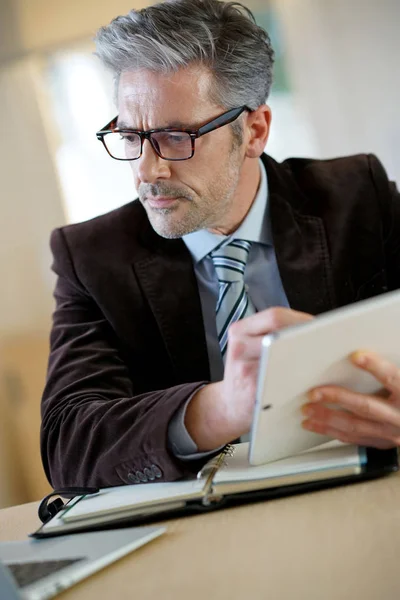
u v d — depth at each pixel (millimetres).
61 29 3307
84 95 3346
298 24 3570
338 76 3594
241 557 829
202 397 1119
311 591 724
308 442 1077
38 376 3303
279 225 1586
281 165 1695
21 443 3242
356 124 3619
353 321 907
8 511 1215
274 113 3621
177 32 1330
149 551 887
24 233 3330
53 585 784
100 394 1392
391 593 697
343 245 1616
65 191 3381
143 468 1126
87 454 1200
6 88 3312
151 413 1134
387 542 801
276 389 926
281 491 998
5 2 3289
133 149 1378
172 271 1569
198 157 1360
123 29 1344
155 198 1374
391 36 3547
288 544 844
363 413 1001
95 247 1602
